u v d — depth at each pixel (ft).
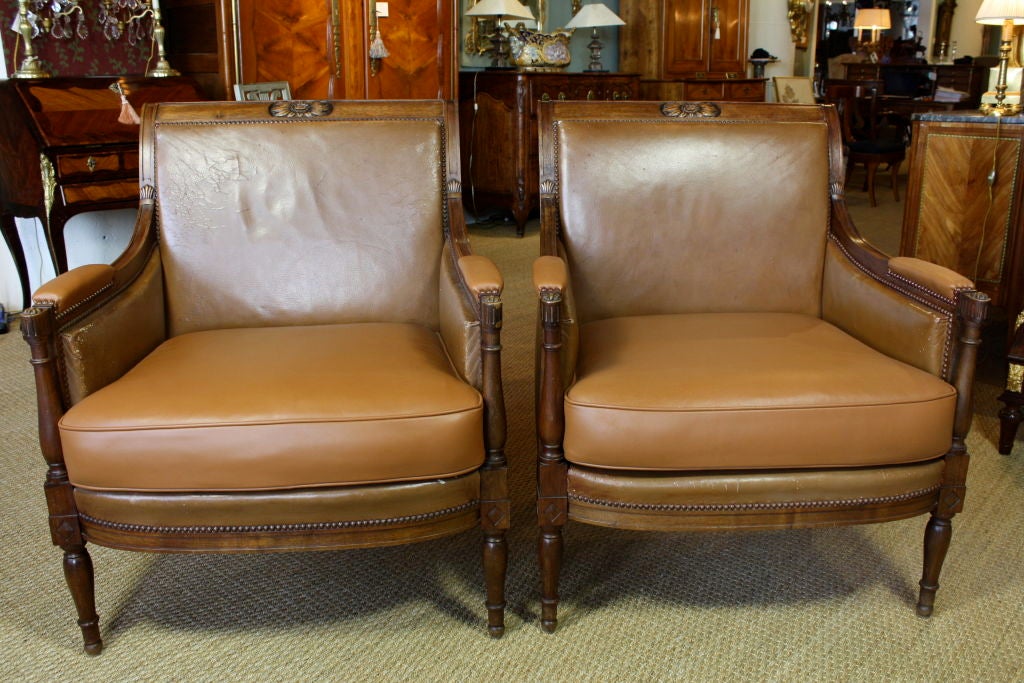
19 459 7.52
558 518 4.99
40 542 6.26
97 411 4.57
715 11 21.29
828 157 6.55
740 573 5.87
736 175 6.43
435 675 4.88
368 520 4.71
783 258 6.48
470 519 4.90
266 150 6.19
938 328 5.06
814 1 26.08
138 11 12.15
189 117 6.23
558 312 4.67
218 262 6.12
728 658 5.01
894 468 4.94
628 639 5.18
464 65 18.78
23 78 10.09
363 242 6.25
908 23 37.32
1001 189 8.86
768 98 25.29
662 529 4.93
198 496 4.61
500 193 17.58
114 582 5.78
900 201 21.39
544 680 4.83
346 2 13.69
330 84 13.73
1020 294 8.68
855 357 5.29
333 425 4.53
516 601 5.56
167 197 6.10
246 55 12.25
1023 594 5.61
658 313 6.50
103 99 10.41
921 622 5.34
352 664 4.98
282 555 6.11
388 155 6.28
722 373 4.98
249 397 4.65
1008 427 7.50
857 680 4.82
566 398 4.84
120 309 5.30
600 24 18.97
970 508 6.69
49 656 5.05
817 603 5.53
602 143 6.37
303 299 6.21
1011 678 4.83
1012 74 9.81
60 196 9.89
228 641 5.19
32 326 4.49
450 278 5.68
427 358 5.32
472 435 4.71
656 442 4.73
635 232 6.38
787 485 4.86
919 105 26.27
